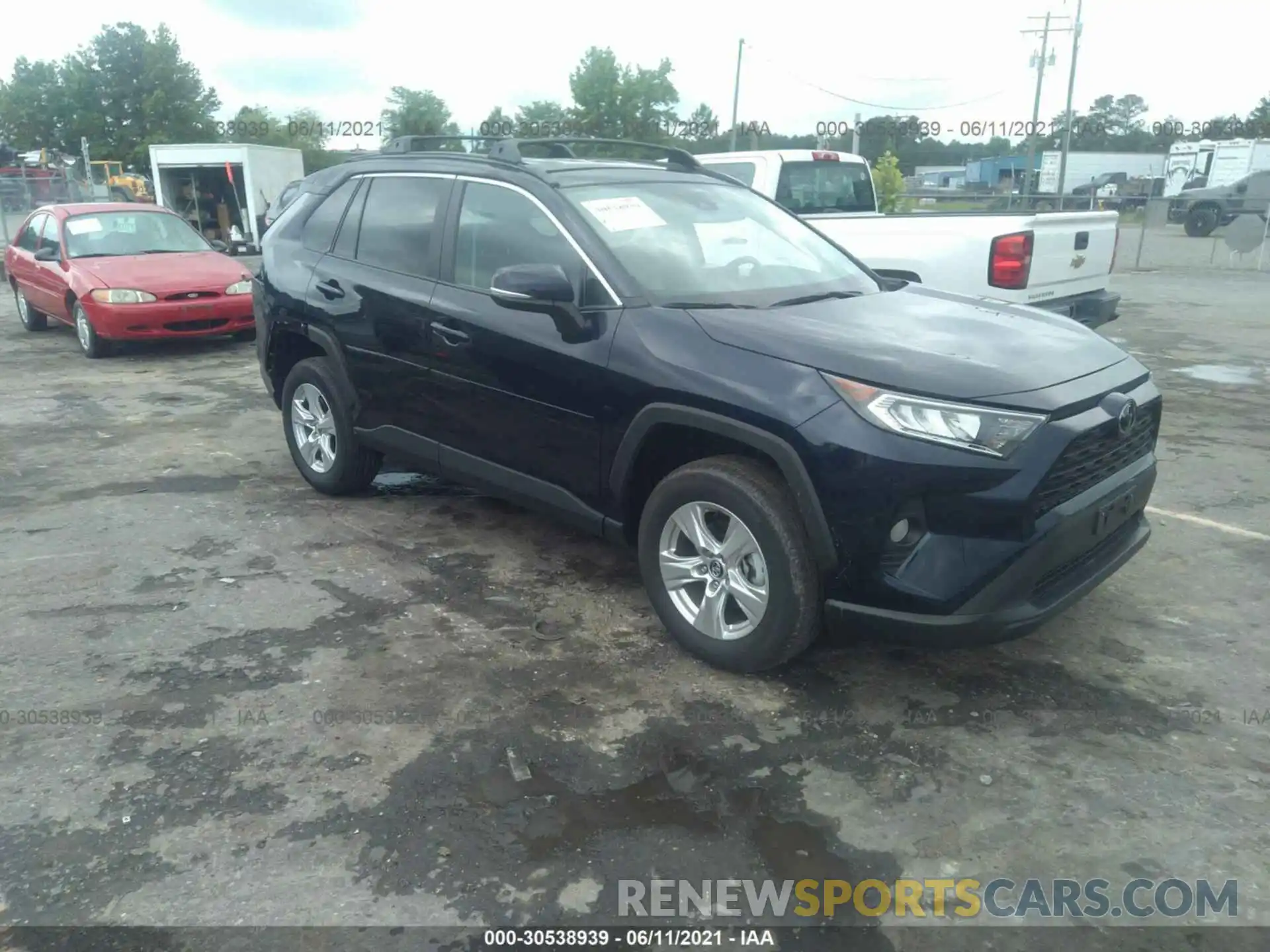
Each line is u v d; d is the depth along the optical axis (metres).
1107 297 7.64
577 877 2.60
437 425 4.56
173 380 8.76
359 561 4.62
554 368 3.89
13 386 8.51
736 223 4.55
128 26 62.91
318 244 5.26
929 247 7.09
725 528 3.63
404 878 2.60
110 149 62.75
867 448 3.08
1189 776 3.02
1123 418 3.31
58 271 10.12
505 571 4.52
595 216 4.07
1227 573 4.48
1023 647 3.81
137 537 4.92
